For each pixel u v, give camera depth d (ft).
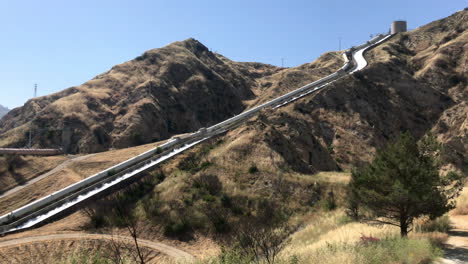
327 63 519.60
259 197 159.33
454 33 424.46
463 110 295.89
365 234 76.18
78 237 131.95
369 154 271.69
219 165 185.78
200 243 132.57
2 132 394.11
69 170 233.96
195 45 629.92
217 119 451.53
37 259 117.70
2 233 144.36
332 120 306.35
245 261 39.19
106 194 176.14
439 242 54.19
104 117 372.79
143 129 363.56
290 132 240.12
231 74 570.87
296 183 172.04
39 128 334.24
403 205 58.80
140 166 206.39
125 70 492.54
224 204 153.99
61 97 433.07
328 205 154.10
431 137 61.46
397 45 480.23
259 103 413.18
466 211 83.76
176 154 217.97
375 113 318.65
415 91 341.62
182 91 463.01
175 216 147.74
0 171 220.23
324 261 40.52
